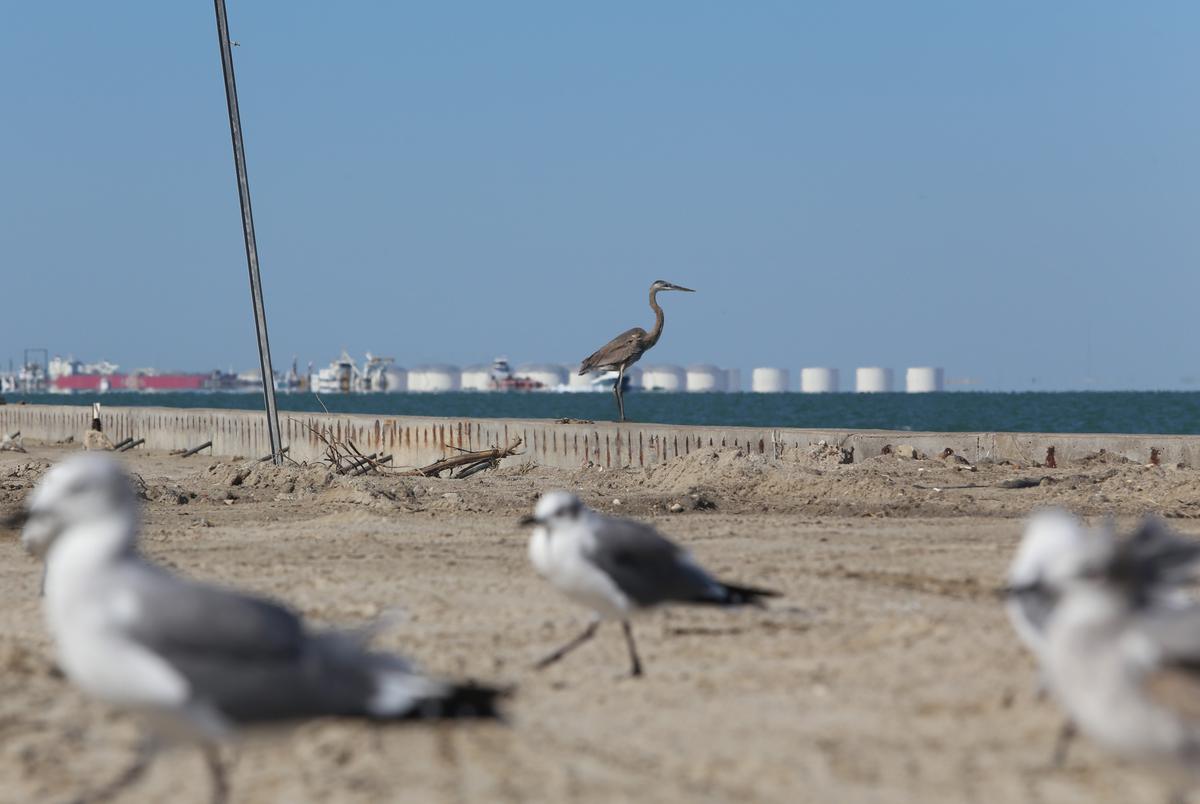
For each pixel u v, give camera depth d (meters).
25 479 38.06
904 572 18.67
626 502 29.06
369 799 9.53
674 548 12.71
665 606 12.74
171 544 23.33
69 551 8.74
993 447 37.19
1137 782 9.65
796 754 10.45
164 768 10.32
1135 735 7.91
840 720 11.38
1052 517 11.08
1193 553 8.47
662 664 13.55
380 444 51.03
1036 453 36.62
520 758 10.45
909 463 36.06
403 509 28.45
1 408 82.50
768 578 18.27
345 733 11.05
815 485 30.91
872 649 13.92
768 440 40.25
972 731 10.96
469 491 32.66
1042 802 9.30
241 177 41.50
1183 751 7.85
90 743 10.98
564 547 12.50
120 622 8.36
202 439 61.94
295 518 27.81
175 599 8.45
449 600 17.08
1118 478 31.08
